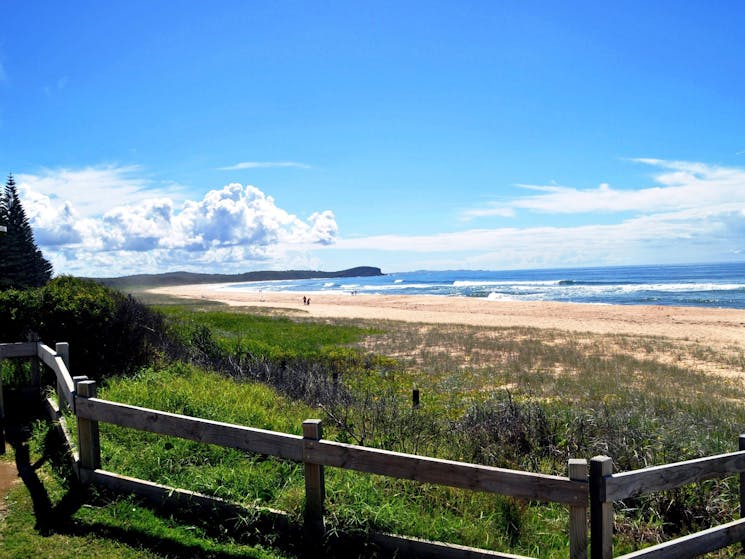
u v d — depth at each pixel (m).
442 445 7.18
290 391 10.73
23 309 9.80
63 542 4.21
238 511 4.47
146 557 4.07
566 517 5.41
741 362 19.91
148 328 11.86
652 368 18.19
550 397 13.13
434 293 94.12
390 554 4.10
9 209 55.44
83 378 5.25
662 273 181.62
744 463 4.52
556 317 43.84
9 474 5.43
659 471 3.88
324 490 4.32
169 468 5.40
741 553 4.77
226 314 34.31
